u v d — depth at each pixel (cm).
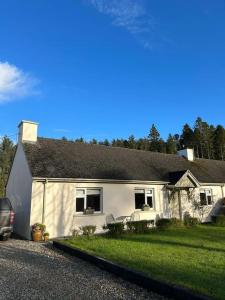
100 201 1919
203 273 798
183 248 1182
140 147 8550
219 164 3272
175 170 2567
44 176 1680
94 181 1880
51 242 1455
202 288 669
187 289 633
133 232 1681
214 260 955
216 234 1639
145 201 2159
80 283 761
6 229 1470
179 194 2378
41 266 937
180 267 862
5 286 729
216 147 7381
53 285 741
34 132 2044
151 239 1442
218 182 2691
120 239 1440
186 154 3036
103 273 858
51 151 2011
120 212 1981
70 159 2003
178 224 1950
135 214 2053
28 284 747
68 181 1780
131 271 780
